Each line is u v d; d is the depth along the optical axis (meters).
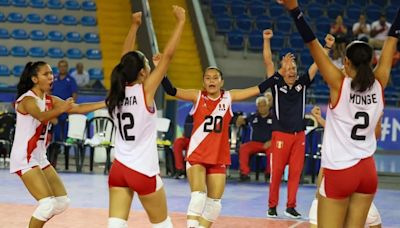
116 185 7.48
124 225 7.43
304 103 13.00
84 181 17.69
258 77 28.34
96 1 30.70
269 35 12.25
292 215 13.05
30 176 8.67
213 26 30.83
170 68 28.16
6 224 11.40
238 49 29.52
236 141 19.80
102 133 20.00
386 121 23.38
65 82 20.50
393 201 15.86
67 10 30.34
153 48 25.62
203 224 9.45
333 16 31.12
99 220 12.01
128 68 7.41
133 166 7.34
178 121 22.27
